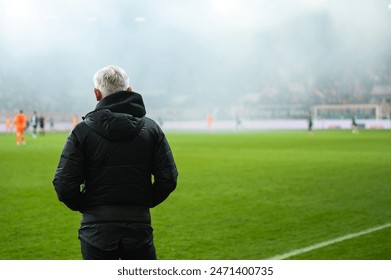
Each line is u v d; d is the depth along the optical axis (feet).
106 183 16.81
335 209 47.67
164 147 17.56
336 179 68.54
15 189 61.41
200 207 49.06
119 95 17.12
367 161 93.04
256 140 171.01
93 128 16.78
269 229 39.60
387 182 65.51
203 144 149.89
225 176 72.49
